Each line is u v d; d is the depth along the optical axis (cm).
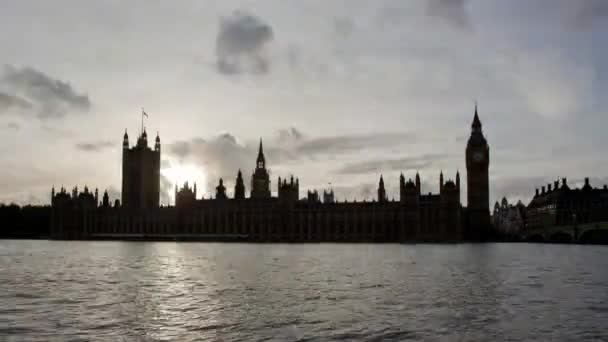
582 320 4656
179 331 4256
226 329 4316
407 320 4638
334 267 9712
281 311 5009
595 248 18512
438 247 19975
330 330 4284
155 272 8675
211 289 6475
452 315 4844
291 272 8675
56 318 4697
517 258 12462
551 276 8006
